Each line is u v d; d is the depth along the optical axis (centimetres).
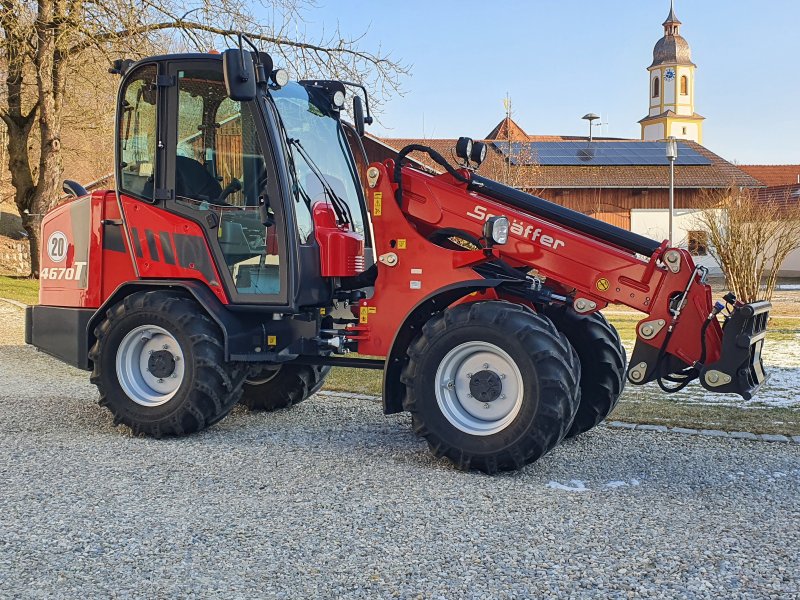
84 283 620
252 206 553
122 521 391
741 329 477
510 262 536
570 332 568
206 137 564
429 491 446
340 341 559
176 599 307
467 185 548
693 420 633
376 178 544
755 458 524
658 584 322
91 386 787
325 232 571
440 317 510
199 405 559
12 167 2047
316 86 617
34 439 560
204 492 440
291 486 453
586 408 568
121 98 591
